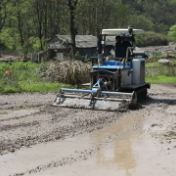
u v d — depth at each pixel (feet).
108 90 55.67
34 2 232.32
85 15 234.58
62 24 267.59
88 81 82.84
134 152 33.04
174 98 66.64
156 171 28.55
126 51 58.44
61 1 170.09
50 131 39.86
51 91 73.10
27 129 40.63
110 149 33.88
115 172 28.32
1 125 42.39
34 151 32.99
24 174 27.73
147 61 196.75
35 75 86.74
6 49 241.14
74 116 47.67
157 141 36.42
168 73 121.08
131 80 60.29
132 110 52.03
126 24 270.67
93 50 202.18
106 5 231.30
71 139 36.94
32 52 184.85
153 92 75.66
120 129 41.34
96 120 45.47
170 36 375.45
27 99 61.57
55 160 30.81
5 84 75.31
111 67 55.93
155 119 46.80
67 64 85.05
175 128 41.86
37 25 264.31
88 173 28.07
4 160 30.68
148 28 387.14
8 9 250.37
